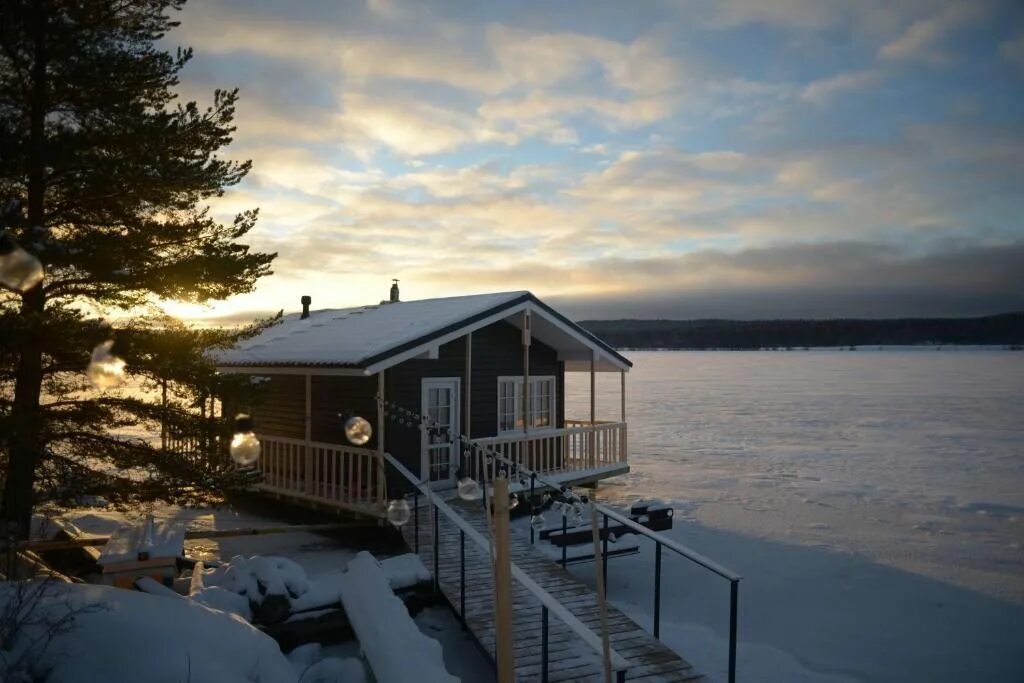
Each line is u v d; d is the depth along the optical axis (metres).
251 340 18.53
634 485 21.78
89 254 9.09
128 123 9.62
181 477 9.37
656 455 28.17
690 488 21.28
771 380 77.12
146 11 10.63
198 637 6.14
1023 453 27.77
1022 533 16.02
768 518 17.38
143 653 5.67
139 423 9.63
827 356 161.75
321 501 13.62
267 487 14.98
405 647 7.20
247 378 9.69
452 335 14.16
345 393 14.95
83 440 9.57
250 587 8.50
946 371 90.50
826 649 9.73
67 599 5.99
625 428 18.12
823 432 34.97
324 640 8.58
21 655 5.34
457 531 12.05
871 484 21.89
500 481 5.13
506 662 5.03
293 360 14.49
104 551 8.41
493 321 14.98
